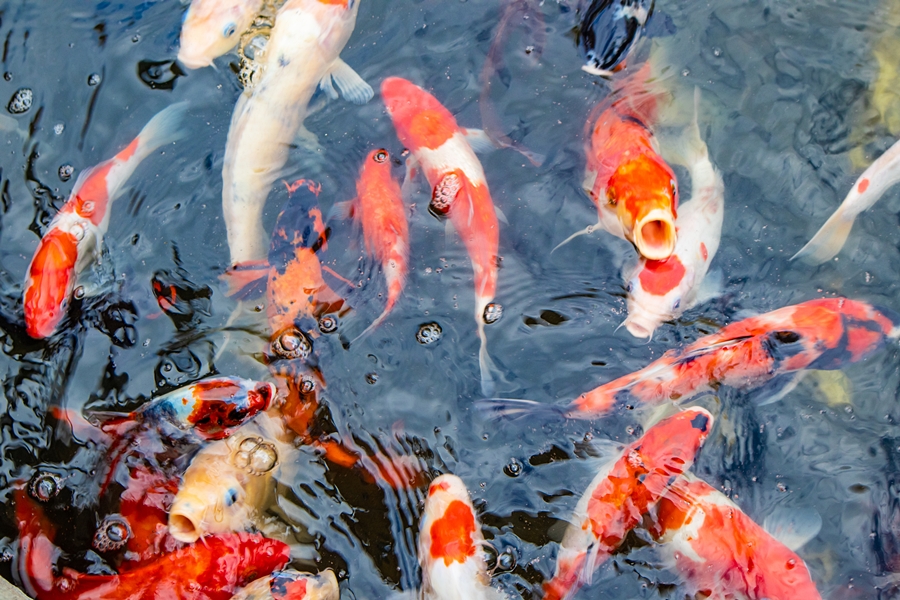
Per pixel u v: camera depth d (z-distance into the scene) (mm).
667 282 2184
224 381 2164
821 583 2098
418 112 2297
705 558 2096
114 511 2137
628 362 2211
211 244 2291
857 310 2174
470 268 2264
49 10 2465
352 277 2252
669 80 2336
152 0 2469
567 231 2277
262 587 2090
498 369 2219
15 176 2338
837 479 2146
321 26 2340
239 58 2402
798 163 2297
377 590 2111
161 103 2381
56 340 2242
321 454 2174
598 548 2109
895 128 2312
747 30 2381
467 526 2100
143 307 2254
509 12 2412
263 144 2314
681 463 2123
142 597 2080
